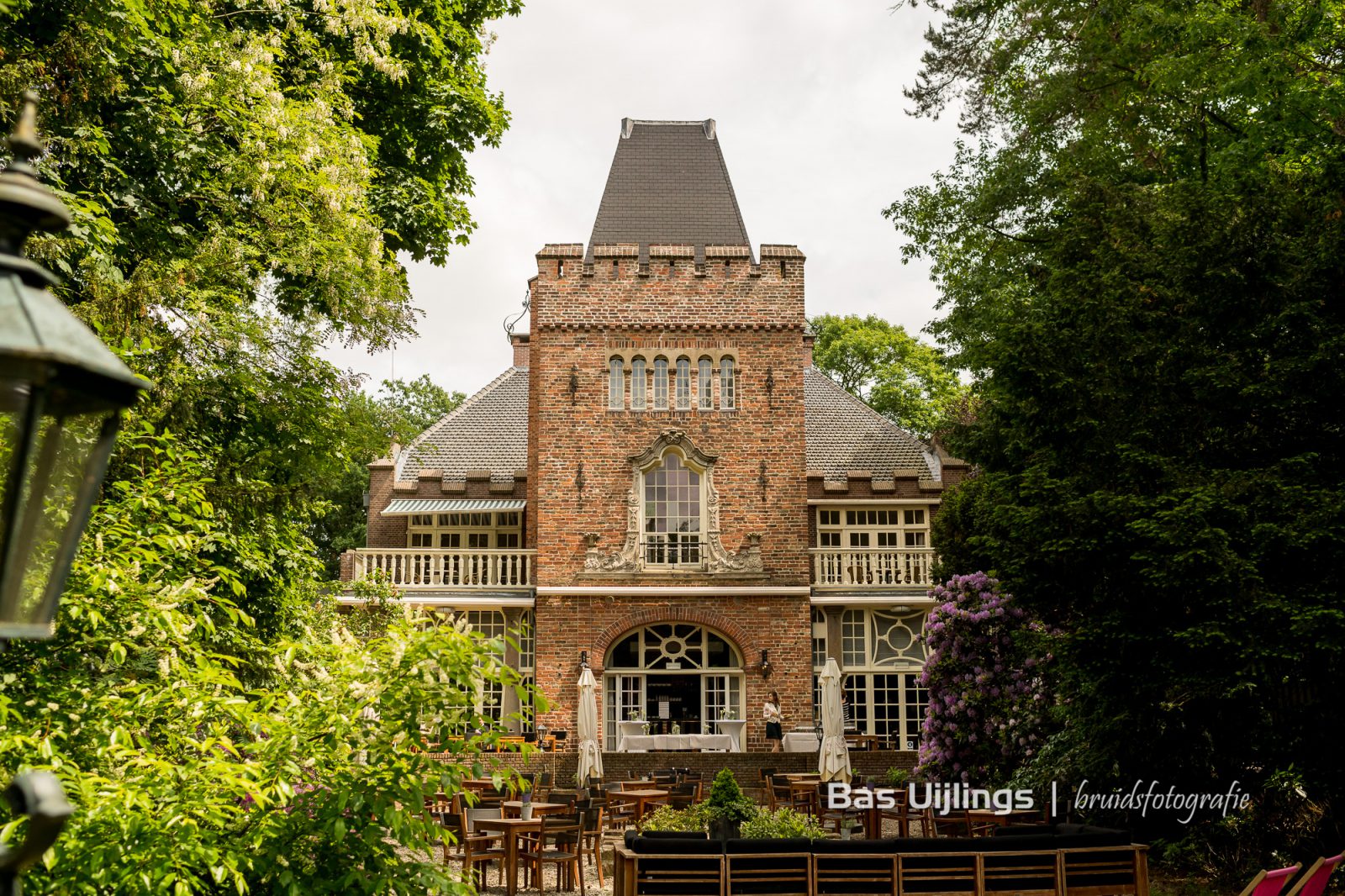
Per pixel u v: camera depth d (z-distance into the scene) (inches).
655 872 435.2
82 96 440.1
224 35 556.1
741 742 1037.2
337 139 574.6
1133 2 770.2
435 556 1091.3
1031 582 566.9
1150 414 563.2
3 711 229.1
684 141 1252.5
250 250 530.3
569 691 1043.3
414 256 765.9
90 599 259.1
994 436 869.2
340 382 584.7
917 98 988.6
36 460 100.0
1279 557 490.0
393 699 242.2
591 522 1077.1
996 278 948.6
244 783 225.9
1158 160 865.5
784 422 1098.7
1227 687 509.4
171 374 460.8
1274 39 676.7
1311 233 563.8
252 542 507.2
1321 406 526.0
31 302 98.9
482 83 822.5
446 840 258.1
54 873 206.8
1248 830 558.3
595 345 1105.4
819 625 1110.4
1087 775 634.8
